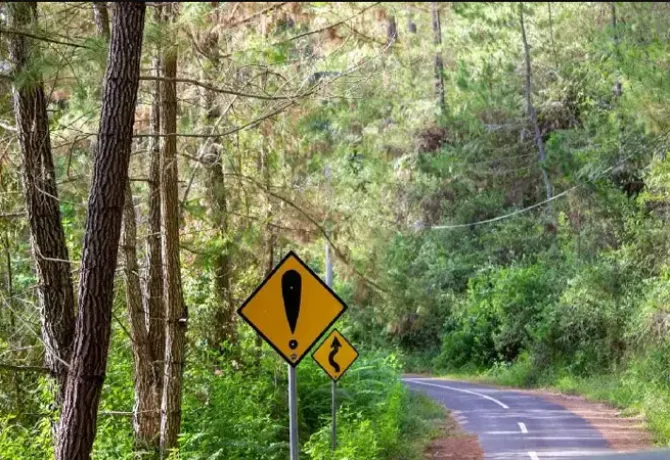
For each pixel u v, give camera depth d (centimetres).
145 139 1720
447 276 4581
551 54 4216
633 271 3169
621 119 2806
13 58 996
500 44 4194
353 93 1459
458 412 2664
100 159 907
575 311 3491
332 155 1862
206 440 1517
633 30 2095
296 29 1576
